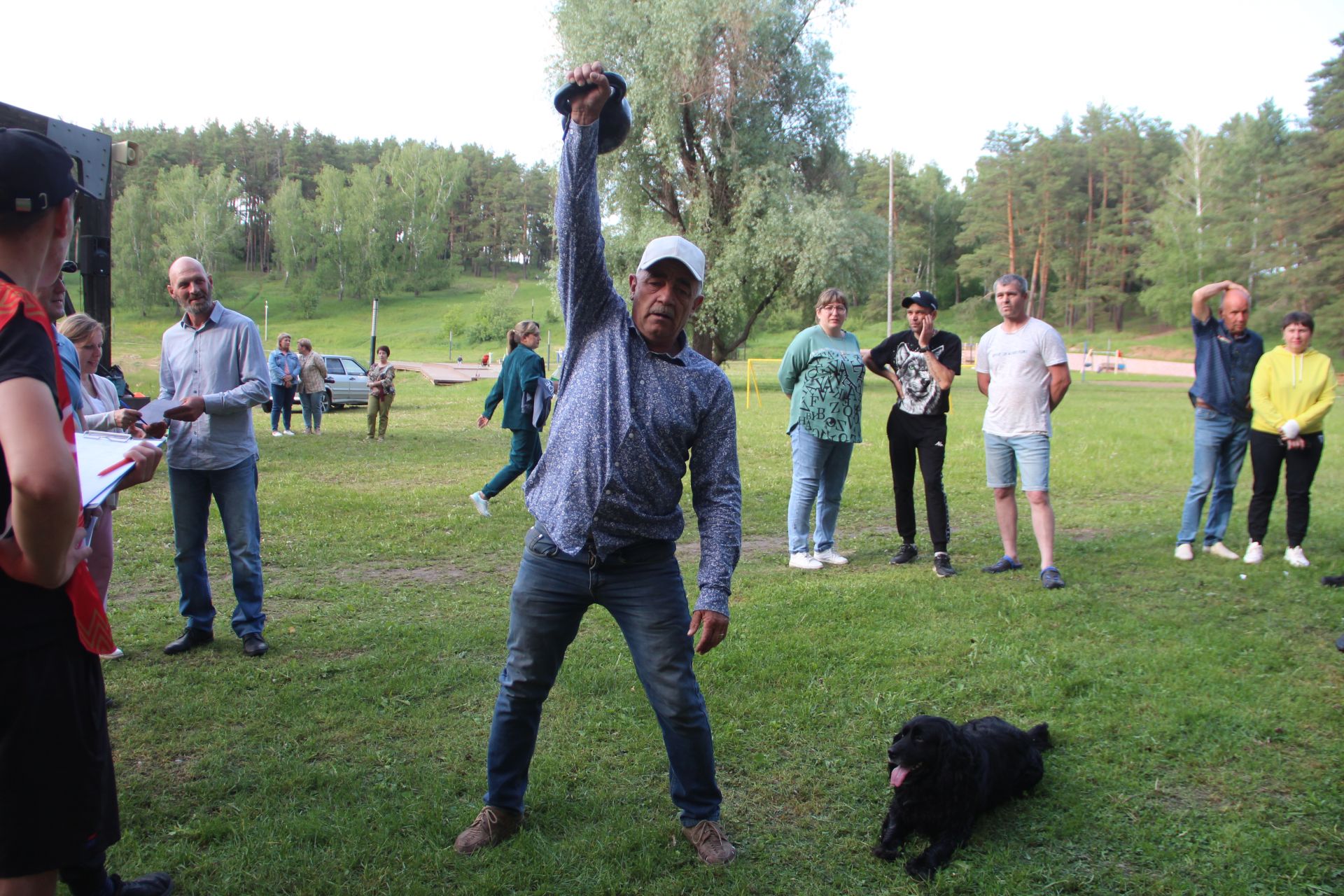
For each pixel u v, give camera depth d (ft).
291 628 16.22
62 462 5.16
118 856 8.95
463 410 70.49
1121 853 9.36
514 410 26.71
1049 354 19.49
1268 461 21.15
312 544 23.32
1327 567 20.94
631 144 91.71
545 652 9.12
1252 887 8.74
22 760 5.66
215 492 14.85
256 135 395.55
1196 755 11.39
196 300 14.49
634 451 8.55
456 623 16.72
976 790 9.41
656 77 86.58
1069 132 254.27
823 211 90.84
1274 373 21.02
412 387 102.89
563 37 88.22
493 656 14.92
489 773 9.44
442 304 314.76
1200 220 199.62
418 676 13.89
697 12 84.17
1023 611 17.37
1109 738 11.97
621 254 94.12
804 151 98.58
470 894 8.49
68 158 6.04
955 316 252.21
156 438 12.05
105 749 6.27
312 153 406.41
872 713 12.60
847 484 33.86
